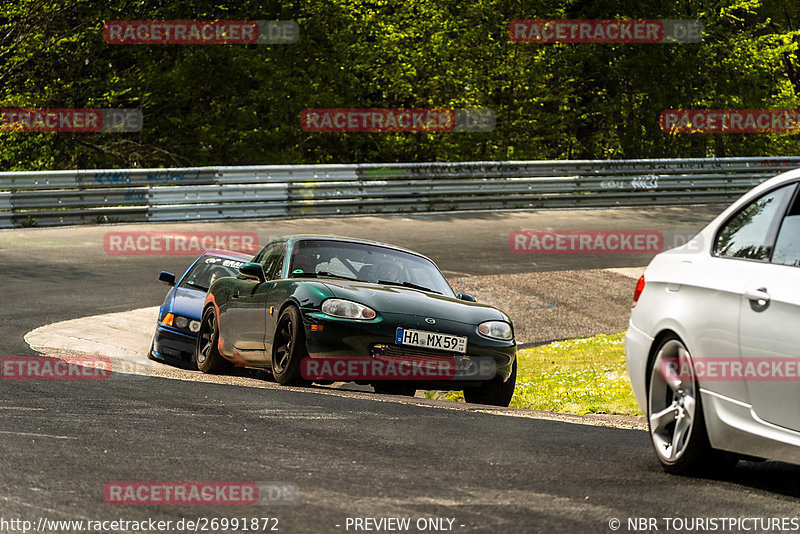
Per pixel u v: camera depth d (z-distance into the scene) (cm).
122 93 12181
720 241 1975
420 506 1567
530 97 14088
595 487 1753
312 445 2070
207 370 3944
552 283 6881
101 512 1495
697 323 1895
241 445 2038
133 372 3541
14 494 1581
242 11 12950
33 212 7962
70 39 12106
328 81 13475
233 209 8831
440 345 3172
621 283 7062
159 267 6750
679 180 11106
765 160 11562
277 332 3334
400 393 3531
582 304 6431
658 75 14300
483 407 2950
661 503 1636
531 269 7325
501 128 14200
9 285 5847
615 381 3822
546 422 2588
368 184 9550
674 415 1973
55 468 1769
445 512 1531
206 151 13100
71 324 4931
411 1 14050
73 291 5819
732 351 1794
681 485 1802
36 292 5700
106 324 5044
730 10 15625
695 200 11212
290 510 1525
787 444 1661
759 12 17312
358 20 13950
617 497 1675
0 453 1872
